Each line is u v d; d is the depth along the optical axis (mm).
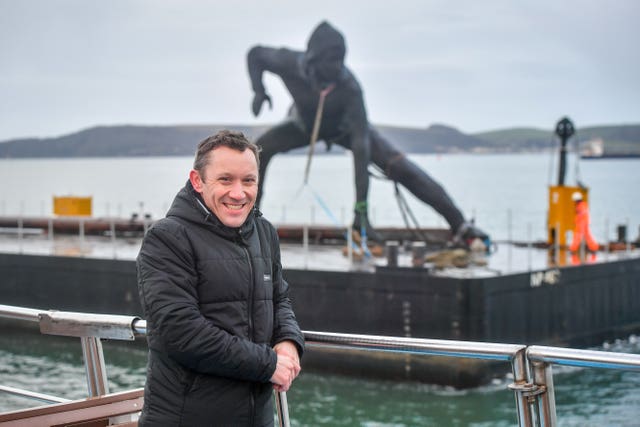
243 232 4609
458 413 21391
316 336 4957
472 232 34594
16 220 45188
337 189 173875
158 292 4406
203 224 4535
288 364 4562
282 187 183125
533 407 4277
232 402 4461
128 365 21875
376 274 25672
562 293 27531
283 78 34906
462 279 24359
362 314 25922
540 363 4270
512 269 27266
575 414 19406
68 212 46188
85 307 31734
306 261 28062
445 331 24609
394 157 35531
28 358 23734
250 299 4555
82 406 5098
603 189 154125
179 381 4449
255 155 4641
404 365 23281
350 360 24062
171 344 4367
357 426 20688
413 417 21438
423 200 35812
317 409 21844
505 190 160500
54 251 34906
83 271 31766
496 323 25000
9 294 33594
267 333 4613
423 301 24969
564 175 36188
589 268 28484
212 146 4570
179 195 4656
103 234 43375
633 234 61969
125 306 30875
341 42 33438
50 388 20156
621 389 20141
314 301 26766
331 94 33938
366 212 33969
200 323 4367
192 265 4477
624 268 29906
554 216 35781
